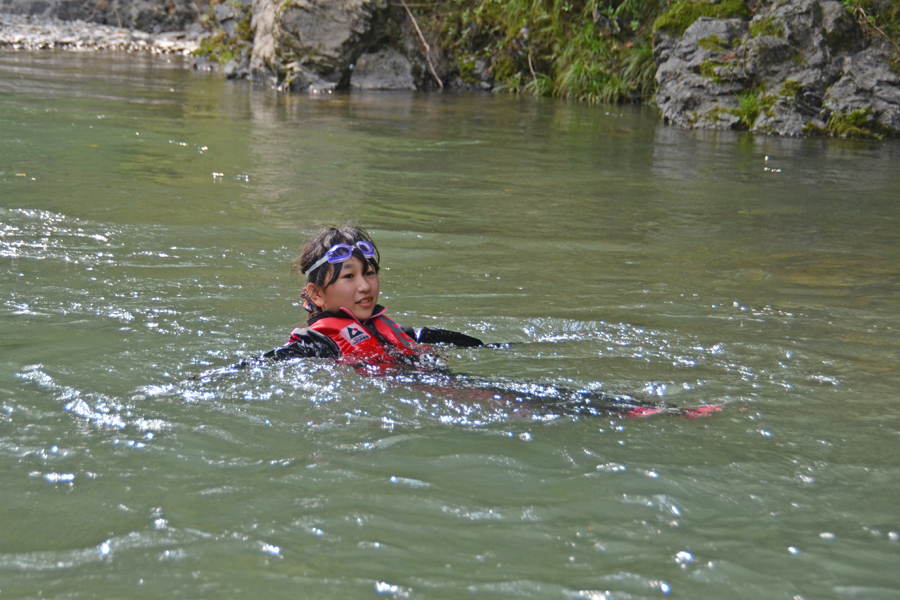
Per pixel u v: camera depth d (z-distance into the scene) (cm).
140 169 838
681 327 427
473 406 317
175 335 399
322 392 328
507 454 278
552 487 257
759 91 1296
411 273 528
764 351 390
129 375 347
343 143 1063
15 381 335
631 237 643
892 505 247
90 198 698
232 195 746
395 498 249
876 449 285
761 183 880
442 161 969
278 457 275
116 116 1180
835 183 886
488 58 1806
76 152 904
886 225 699
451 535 229
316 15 1677
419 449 281
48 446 280
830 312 457
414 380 342
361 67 1736
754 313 454
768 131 1255
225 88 1622
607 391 340
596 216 716
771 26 1308
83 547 222
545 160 995
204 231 614
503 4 1778
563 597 202
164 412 309
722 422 306
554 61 1727
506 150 1058
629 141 1159
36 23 2491
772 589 206
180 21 2616
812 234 663
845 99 1241
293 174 858
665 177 905
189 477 261
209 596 201
